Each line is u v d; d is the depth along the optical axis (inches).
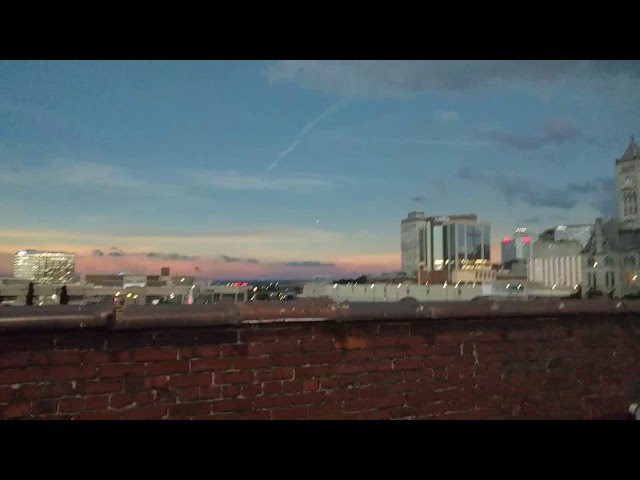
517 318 157.6
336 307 134.4
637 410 163.9
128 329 116.3
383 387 138.9
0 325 107.3
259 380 127.1
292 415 129.0
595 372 165.6
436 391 144.9
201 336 123.3
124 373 117.0
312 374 132.1
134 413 117.0
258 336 128.1
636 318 173.6
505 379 153.8
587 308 164.6
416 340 144.3
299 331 132.0
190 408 121.0
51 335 112.7
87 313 113.9
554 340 161.9
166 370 120.0
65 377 113.0
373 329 139.9
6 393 109.6
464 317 148.4
